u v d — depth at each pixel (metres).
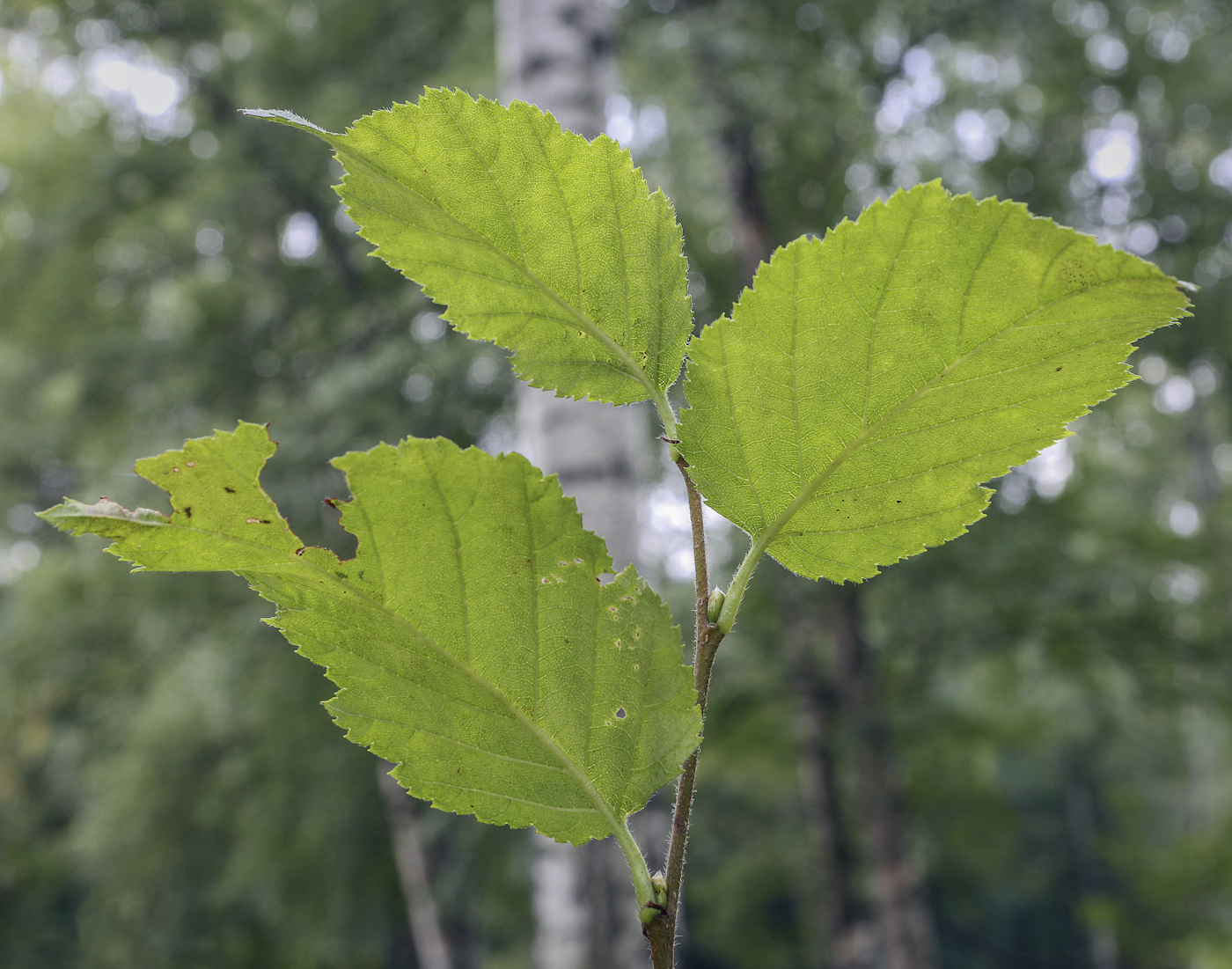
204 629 8.63
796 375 0.62
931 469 0.64
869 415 0.63
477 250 0.66
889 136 8.53
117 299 10.28
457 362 6.73
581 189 0.65
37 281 9.88
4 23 9.23
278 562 0.60
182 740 9.59
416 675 0.64
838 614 8.64
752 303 0.61
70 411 9.81
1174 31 9.57
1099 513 9.34
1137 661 8.30
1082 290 0.56
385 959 13.23
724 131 7.79
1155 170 9.13
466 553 0.62
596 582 0.63
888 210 0.57
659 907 0.62
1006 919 21.14
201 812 9.93
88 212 9.55
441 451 0.59
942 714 9.26
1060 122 9.22
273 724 8.57
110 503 0.58
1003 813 10.82
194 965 11.41
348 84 9.08
